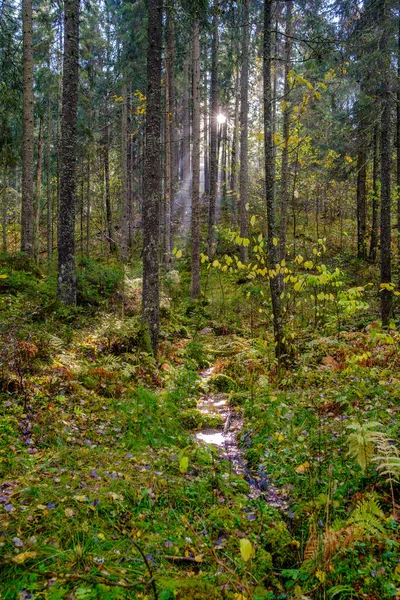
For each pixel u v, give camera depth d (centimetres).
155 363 849
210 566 316
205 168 3653
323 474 437
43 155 2512
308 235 2334
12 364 591
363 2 1230
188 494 408
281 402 657
